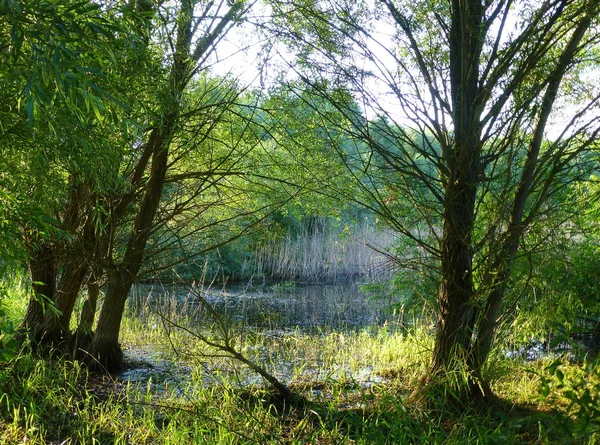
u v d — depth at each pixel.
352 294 15.29
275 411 5.46
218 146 7.14
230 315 11.28
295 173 6.91
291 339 9.33
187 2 5.45
